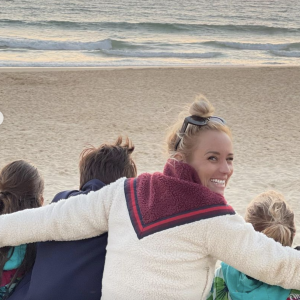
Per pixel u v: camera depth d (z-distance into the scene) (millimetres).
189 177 2164
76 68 21125
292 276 2078
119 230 2168
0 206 2920
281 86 17359
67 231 2289
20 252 2703
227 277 2727
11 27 36938
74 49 28766
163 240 2049
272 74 20281
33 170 2992
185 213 2057
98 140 10117
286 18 57625
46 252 2447
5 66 21484
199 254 2062
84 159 2947
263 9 67312
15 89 15234
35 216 2314
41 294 2381
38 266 2449
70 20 43594
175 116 12445
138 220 2117
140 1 67188
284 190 7355
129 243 2100
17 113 12211
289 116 12883
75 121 11664
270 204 2863
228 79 18625
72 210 2285
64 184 7363
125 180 2299
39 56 25469
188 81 17922
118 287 2096
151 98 14664
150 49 31016
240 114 12922
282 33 43750
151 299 2043
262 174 8156
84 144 9781
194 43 34219
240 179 7852
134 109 13133
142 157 8867
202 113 2238
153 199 2119
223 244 2021
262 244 2051
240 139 10484
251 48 33938
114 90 15734
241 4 72875
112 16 49906
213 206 2061
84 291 2361
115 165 2867
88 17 47562
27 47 27969
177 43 33906
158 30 40438
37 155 8914
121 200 2213
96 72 19531
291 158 9203
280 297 2533
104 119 11961
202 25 42438
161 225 2062
